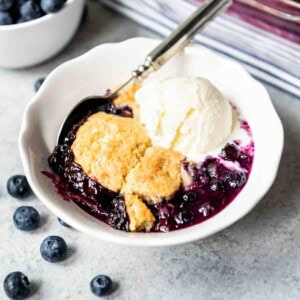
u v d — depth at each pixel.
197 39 0.58
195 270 0.45
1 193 0.49
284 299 0.43
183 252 0.46
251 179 0.45
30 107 0.48
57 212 0.42
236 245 0.46
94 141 0.46
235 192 0.45
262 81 0.56
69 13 0.54
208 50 0.50
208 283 0.44
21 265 0.45
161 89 0.47
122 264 0.45
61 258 0.45
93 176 0.45
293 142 0.51
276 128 0.46
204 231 0.41
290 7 0.52
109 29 0.60
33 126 0.47
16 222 0.46
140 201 0.43
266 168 0.44
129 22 0.60
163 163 0.45
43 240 0.46
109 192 0.44
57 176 0.46
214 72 0.50
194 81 0.47
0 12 0.53
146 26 0.60
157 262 0.45
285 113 0.53
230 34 0.56
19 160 0.51
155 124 0.47
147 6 0.59
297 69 0.54
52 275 0.45
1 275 0.45
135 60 0.51
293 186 0.49
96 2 0.62
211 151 0.47
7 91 0.55
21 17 0.53
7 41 0.53
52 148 0.48
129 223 0.43
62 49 0.58
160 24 0.59
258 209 0.48
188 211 0.44
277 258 0.45
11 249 0.46
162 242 0.41
